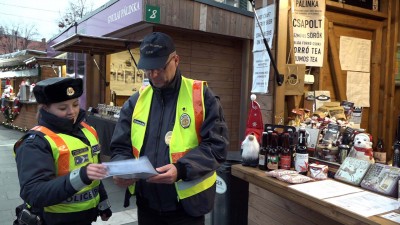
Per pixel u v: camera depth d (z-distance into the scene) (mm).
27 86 11266
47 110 1657
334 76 3469
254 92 3307
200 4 5410
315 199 1841
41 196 1408
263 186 2279
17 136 10930
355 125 2787
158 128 1819
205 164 1664
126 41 5102
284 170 2328
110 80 6867
